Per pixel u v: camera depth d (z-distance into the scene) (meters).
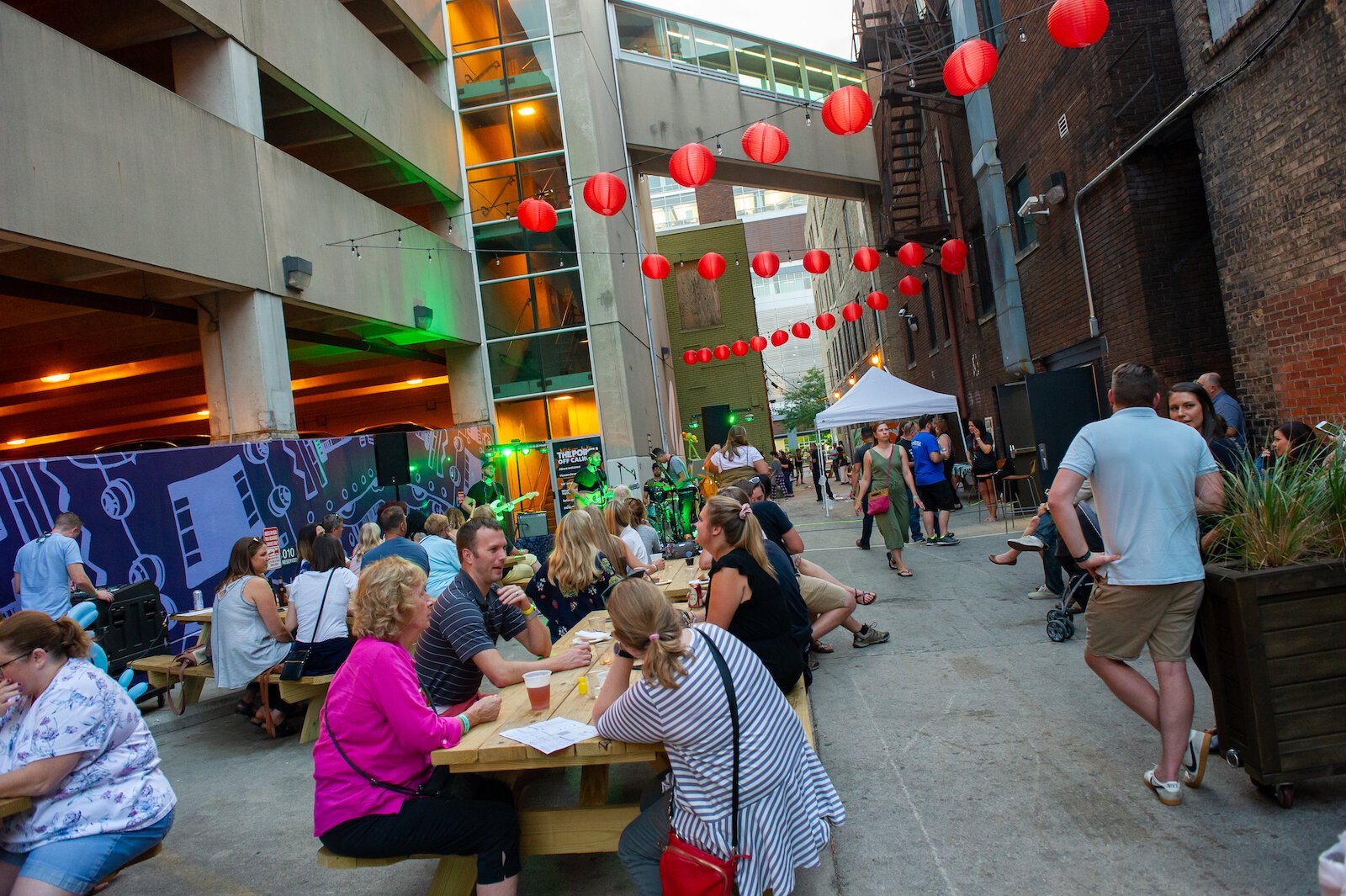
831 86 26.20
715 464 11.04
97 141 8.55
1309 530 3.23
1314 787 3.44
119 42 10.94
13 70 7.68
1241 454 4.39
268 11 11.81
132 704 3.16
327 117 14.20
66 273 9.41
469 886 3.12
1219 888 2.79
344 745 2.96
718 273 14.22
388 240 14.62
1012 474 14.31
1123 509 3.41
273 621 6.08
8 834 2.93
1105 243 10.45
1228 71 7.61
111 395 18.33
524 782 4.35
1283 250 7.19
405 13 16.50
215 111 10.96
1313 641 3.17
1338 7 6.15
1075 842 3.20
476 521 4.01
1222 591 3.28
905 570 9.10
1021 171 13.34
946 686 5.22
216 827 4.42
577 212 18.09
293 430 11.49
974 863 3.13
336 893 3.56
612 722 2.78
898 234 17.81
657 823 2.88
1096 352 11.26
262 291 11.13
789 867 2.65
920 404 14.44
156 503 8.82
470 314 17.77
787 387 78.88
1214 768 3.71
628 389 17.94
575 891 3.35
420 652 3.76
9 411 19.75
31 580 6.75
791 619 4.72
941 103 16.19
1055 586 7.04
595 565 5.48
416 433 14.77
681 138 23.02
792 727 2.83
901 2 20.16
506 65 18.52
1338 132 6.36
